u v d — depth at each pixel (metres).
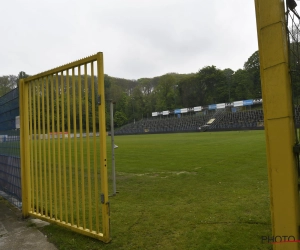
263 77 1.90
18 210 4.41
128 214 3.90
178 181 6.20
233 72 74.25
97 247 2.81
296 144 1.88
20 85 4.05
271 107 1.86
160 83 79.56
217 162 8.86
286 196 1.81
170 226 3.37
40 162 3.73
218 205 4.16
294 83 2.05
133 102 80.19
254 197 4.52
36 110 4.12
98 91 2.88
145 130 57.72
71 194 3.24
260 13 1.90
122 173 7.61
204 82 70.44
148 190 5.44
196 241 2.90
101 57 2.86
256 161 8.68
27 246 2.94
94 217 3.91
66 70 3.30
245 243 2.80
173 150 13.90
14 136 4.53
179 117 62.66
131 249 2.76
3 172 5.20
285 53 1.81
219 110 62.88
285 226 1.82
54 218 3.59
